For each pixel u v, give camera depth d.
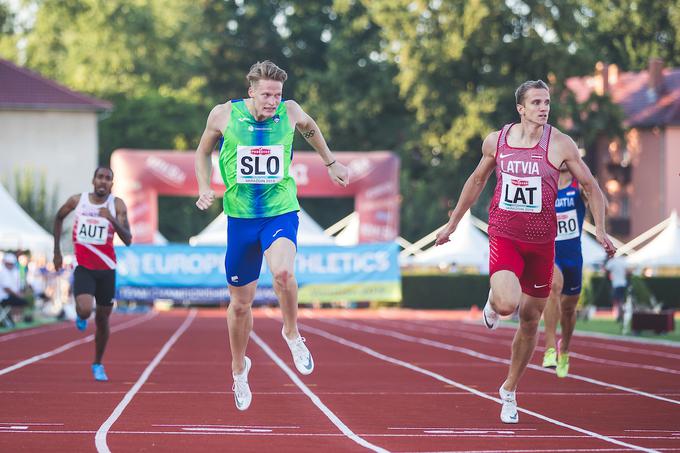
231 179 17.36
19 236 62.12
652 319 55.66
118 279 82.44
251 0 158.62
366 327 65.75
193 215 140.12
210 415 21.66
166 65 153.12
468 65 125.81
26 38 154.50
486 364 36.62
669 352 43.19
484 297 99.31
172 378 30.36
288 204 17.25
